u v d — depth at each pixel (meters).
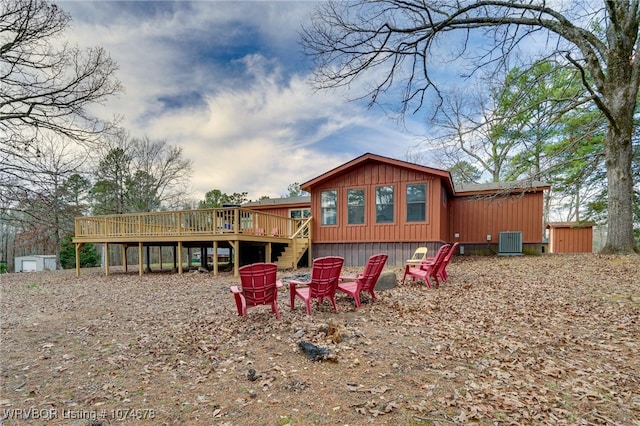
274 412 2.42
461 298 5.64
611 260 8.03
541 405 2.45
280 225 12.41
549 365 3.11
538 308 4.91
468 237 13.70
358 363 3.19
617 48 8.68
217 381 2.96
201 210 10.30
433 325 4.31
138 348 3.83
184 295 7.00
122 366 3.35
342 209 12.60
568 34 8.88
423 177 11.37
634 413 2.34
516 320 4.44
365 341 3.73
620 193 8.91
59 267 19.52
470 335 3.92
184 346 3.85
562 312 4.68
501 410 2.38
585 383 2.77
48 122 9.59
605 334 3.83
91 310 5.81
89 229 12.13
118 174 24.00
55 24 8.82
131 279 10.23
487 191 13.23
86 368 3.31
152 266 18.23
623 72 8.68
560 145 13.10
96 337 4.27
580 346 3.55
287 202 16.88
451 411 2.37
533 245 12.75
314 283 4.75
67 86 9.55
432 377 2.90
